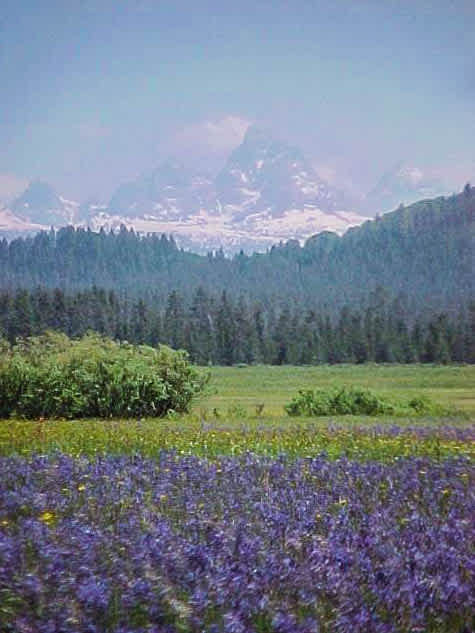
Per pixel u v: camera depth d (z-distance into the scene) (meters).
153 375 35.53
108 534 10.52
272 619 7.75
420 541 10.66
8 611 7.87
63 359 35.72
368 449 20.36
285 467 16.81
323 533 11.09
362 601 8.38
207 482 14.83
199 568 9.06
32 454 17.97
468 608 8.36
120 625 7.73
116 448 20.36
